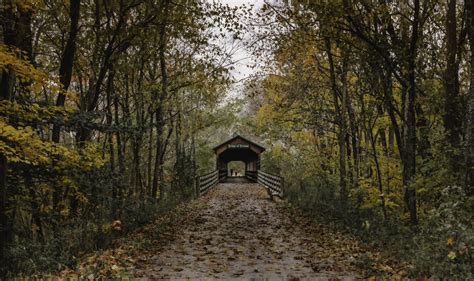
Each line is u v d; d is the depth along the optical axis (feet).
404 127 47.47
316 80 64.80
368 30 39.75
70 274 22.91
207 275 24.02
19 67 26.17
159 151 63.36
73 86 63.21
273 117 66.95
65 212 37.55
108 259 25.86
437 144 36.35
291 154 90.58
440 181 33.47
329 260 27.84
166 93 58.59
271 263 27.32
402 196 46.16
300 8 42.14
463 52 41.65
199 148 141.18
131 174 57.62
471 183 28.73
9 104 27.78
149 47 52.54
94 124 37.14
